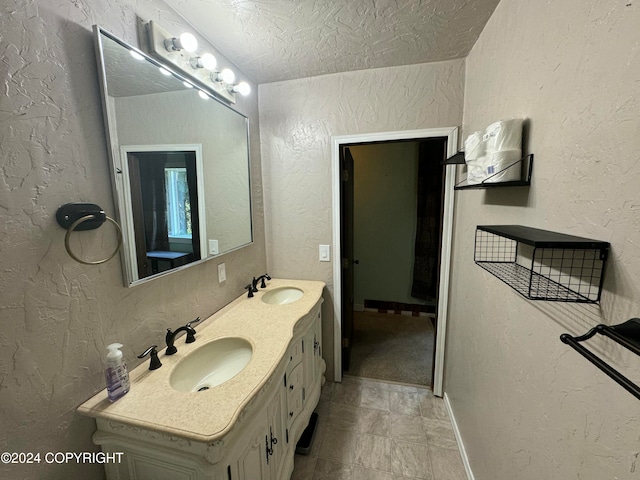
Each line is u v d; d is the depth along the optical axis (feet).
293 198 6.67
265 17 4.05
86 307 2.73
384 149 10.53
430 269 10.56
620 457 1.74
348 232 7.29
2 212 2.10
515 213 3.19
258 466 3.26
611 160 1.82
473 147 3.56
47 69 2.35
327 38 4.61
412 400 6.59
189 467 2.58
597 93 1.94
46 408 2.42
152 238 3.51
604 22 1.87
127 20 3.13
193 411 2.60
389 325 10.43
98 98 2.79
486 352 3.99
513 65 3.31
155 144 3.54
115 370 2.73
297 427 4.75
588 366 2.02
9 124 2.12
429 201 10.23
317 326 6.08
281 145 6.52
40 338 2.37
